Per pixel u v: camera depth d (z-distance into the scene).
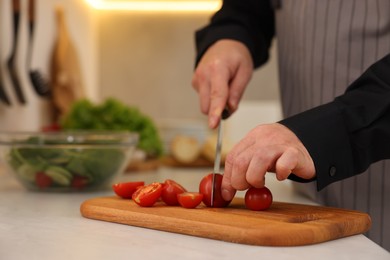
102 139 1.33
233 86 1.29
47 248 0.73
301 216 0.86
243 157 0.86
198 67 1.31
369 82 0.92
